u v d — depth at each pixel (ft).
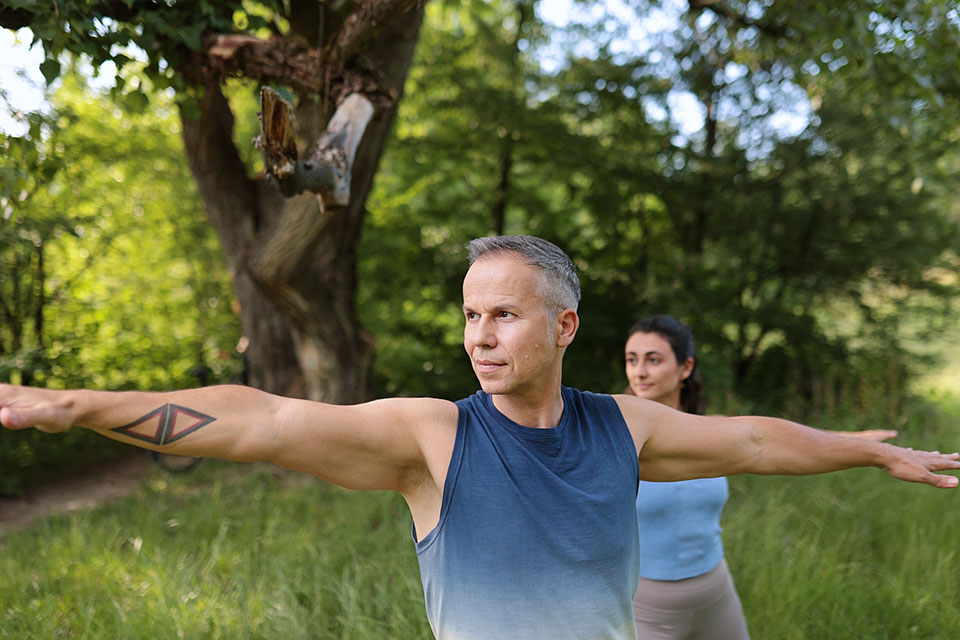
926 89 17.35
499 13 31.78
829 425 22.99
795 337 29.58
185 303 29.81
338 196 9.61
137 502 17.43
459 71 27.99
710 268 29.48
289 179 8.73
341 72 11.37
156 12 10.97
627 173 29.14
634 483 4.81
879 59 17.56
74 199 23.72
